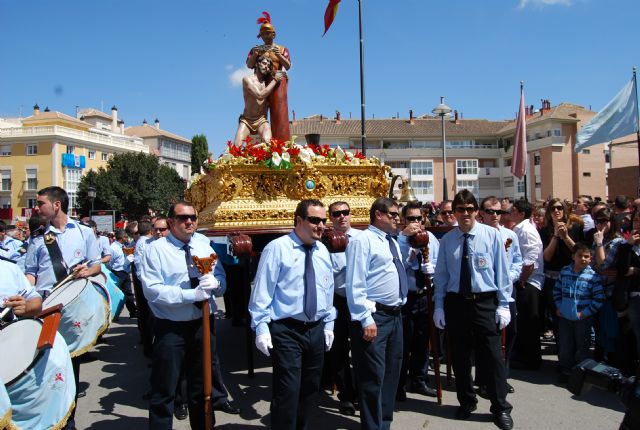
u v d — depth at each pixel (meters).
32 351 3.48
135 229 10.02
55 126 47.22
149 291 3.74
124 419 4.81
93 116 62.78
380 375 3.99
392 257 4.22
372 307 3.97
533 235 5.93
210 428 3.91
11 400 3.41
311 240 3.88
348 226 5.00
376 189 6.63
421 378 5.31
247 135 7.31
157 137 65.62
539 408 4.80
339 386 4.88
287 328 3.74
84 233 4.99
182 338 3.81
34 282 4.71
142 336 7.38
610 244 5.60
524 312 5.97
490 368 4.43
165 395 3.77
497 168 54.03
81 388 5.78
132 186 43.47
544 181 47.06
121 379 6.12
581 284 5.43
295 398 3.71
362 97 12.60
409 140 52.50
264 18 7.57
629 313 5.25
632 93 12.40
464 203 4.52
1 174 48.47
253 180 5.99
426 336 5.30
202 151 67.19
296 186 6.14
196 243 4.07
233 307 8.75
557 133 46.19
